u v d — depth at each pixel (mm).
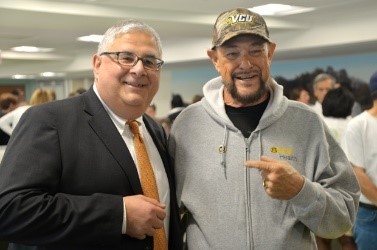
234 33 1512
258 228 1487
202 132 1642
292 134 1580
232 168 1553
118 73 1422
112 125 1449
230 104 1656
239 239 1489
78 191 1344
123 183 1393
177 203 1618
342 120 3270
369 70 7109
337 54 7449
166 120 5516
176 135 1697
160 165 1594
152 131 1659
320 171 1539
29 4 4336
